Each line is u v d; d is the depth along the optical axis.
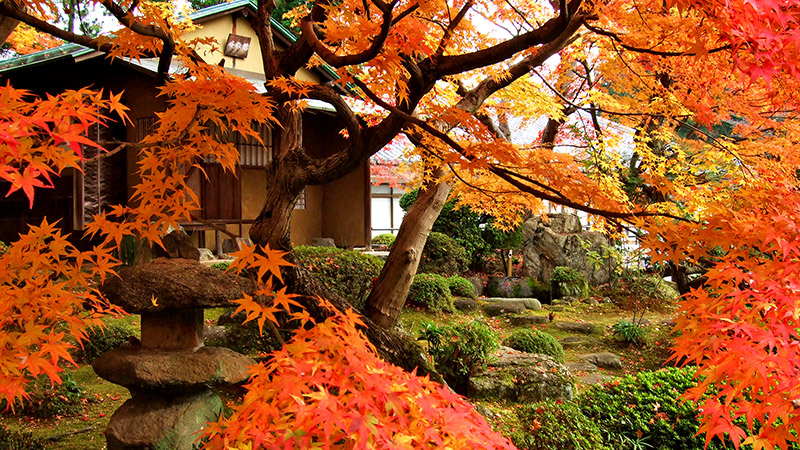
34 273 1.64
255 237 3.72
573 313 9.74
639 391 4.48
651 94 4.96
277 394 1.15
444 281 9.32
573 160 2.44
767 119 3.91
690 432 3.95
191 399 3.05
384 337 4.29
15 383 1.32
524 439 3.89
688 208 3.75
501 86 4.50
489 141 2.06
